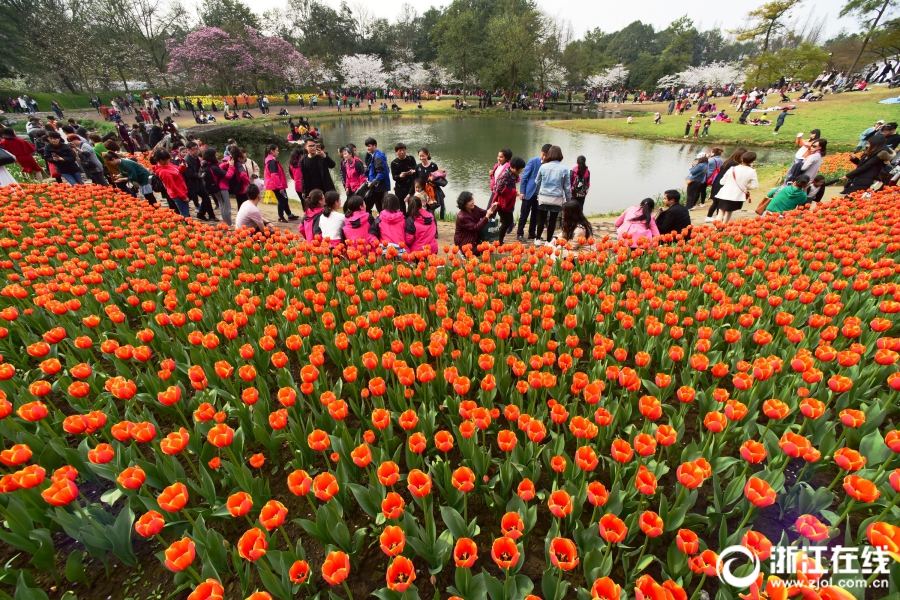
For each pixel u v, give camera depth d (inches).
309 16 2987.2
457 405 125.0
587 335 187.5
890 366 129.3
